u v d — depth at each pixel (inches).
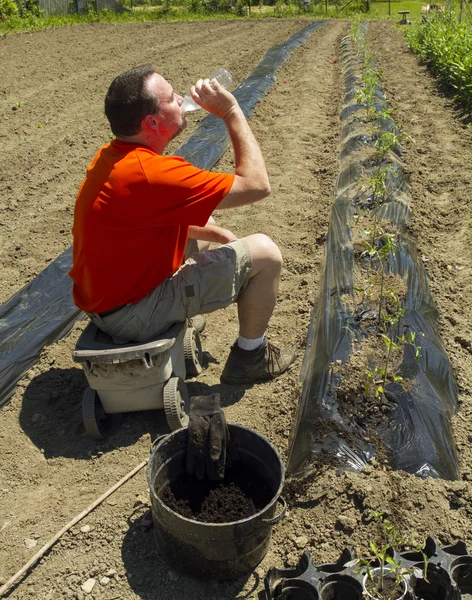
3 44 595.5
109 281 113.2
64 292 176.7
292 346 150.6
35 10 880.3
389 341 121.3
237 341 134.9
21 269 192.9
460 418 126.9
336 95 383.9
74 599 93.4
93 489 112.5
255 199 114.0
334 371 130.9
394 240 186.7
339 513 101.6
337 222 203.6
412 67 466.0
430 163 268.7
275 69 449.7
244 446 104.5
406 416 118.9
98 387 117.1
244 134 117.3
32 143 298.4
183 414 121.0
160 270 116.1
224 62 496.4
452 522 99.7
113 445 122.6
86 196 110.0
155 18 936.3
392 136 212.1
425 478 106.7
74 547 101.3
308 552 93.0
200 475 101.5
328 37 676.1
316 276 181.3
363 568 87.7
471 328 158.1
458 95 360.5
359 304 155.6
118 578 96.0
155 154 109.7
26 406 134.3
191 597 93.0
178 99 113.3
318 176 257.6
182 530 88.6
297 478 108.7
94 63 497.0
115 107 106.1
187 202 107.4
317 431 116.6
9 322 167.2
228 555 90.6
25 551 101.0
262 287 127.0
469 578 89.9
